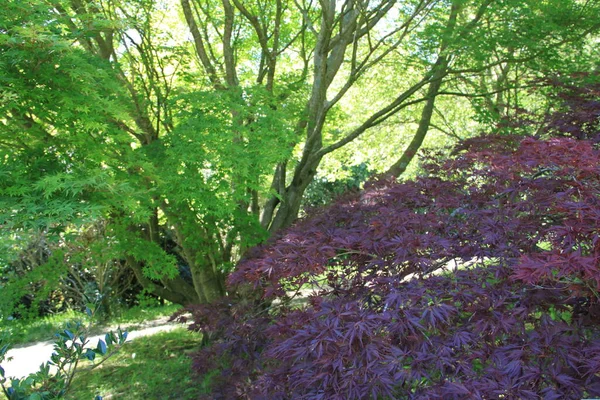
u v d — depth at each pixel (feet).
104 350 7.58
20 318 26.48
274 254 8.74
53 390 7.14
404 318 6.84
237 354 10.91
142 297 30.66
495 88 23.22
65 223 10.46
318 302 8.01
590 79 16.30
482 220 8.59
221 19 20.74
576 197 7.21
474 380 6.32
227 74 17.72
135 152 13.34
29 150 11.53
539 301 7.33
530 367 6.22
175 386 15.93
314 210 14.93
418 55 20.45
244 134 14.43
